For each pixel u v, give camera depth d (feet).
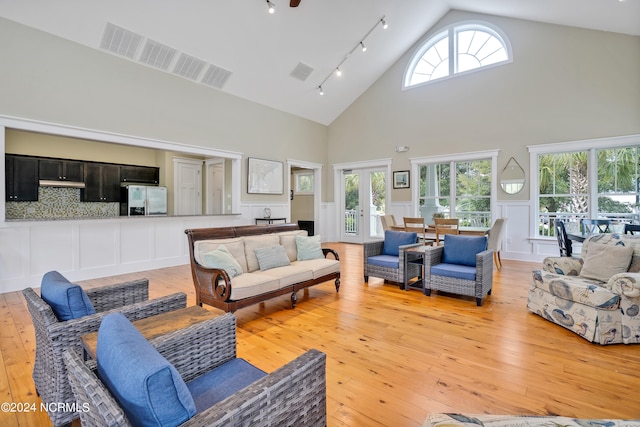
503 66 19.29
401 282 12.92
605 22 15.29
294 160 24.54
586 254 9.94
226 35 16.08
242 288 9.14
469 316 9.95
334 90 23.72
